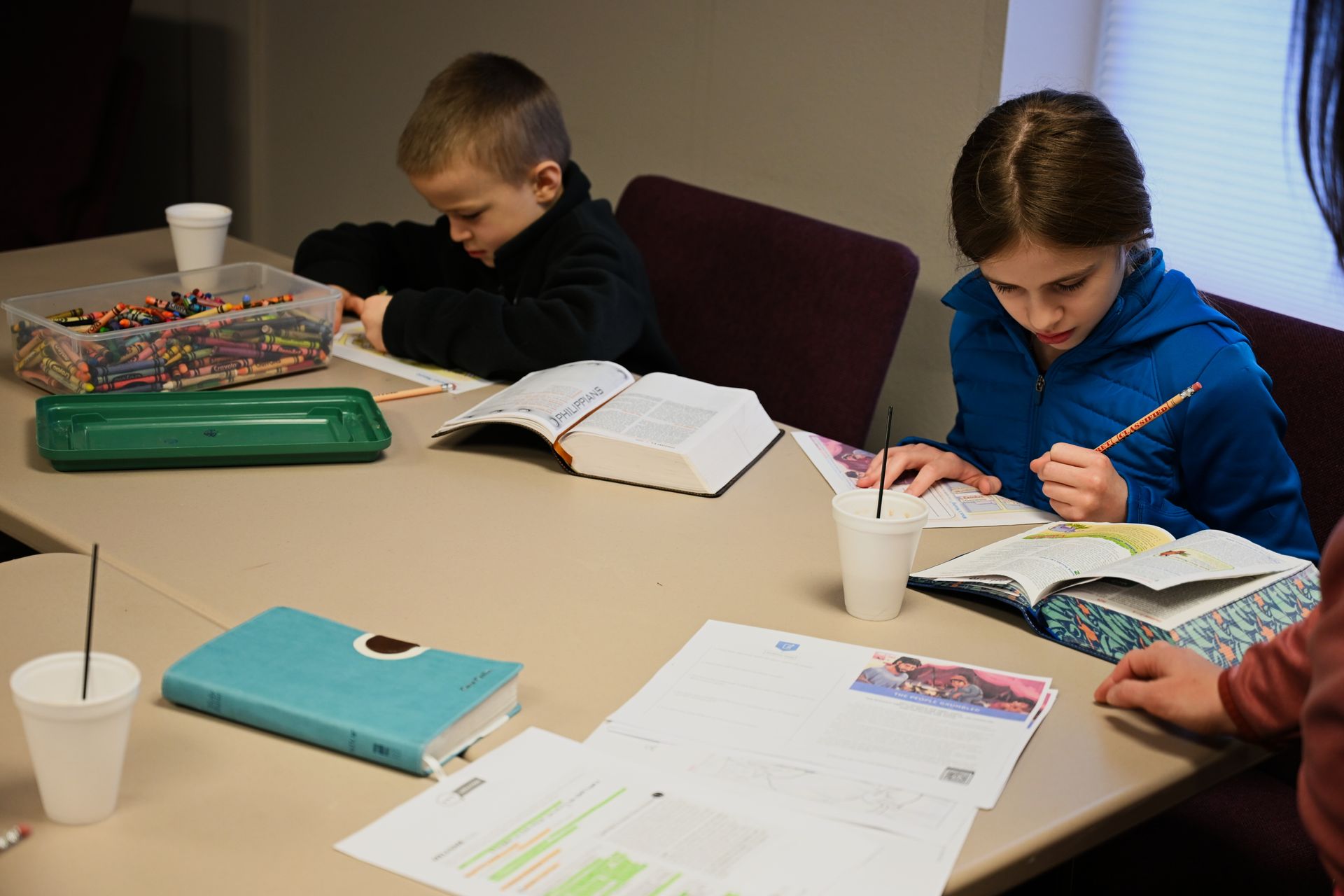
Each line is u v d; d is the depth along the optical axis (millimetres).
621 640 1071
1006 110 1409
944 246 2377
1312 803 758
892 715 959
